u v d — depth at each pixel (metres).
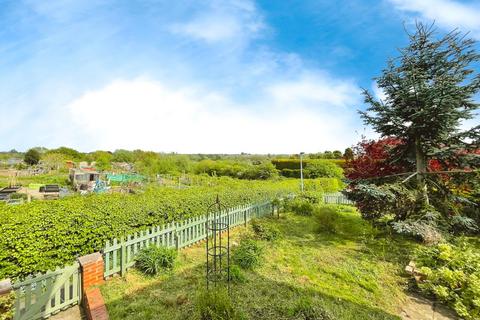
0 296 2.96
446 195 7.68
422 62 7.45
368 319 3.67
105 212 5.91
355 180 8.64
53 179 33.75
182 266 5.61
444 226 6.86
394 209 7.54
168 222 7.64
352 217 11.30
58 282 3.93
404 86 7.45
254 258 5.59
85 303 4.02
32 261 4.53
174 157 44.53
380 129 8.34
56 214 5.11
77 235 5.18
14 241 4.34
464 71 6.96
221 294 3.39
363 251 6.82
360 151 9.51
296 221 10.76
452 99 6.46
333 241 7.79
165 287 4.60
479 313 3.69
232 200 11.34
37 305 3.63
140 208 6.80
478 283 3.88
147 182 29.62
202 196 9.59
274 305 3.85
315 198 16.19
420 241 7.61
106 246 4.88
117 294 4.34
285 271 5.41
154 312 3.77
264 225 9.12
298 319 3.28
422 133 7.60
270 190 15.56
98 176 31.34
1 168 49.44
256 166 33.47
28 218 4.64
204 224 7.76
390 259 6.18
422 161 7.75
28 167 46.09
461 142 7.27
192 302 3.99
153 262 5.16
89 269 4.30
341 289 4.66
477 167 7.17
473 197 8.28
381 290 4.67
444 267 4.46
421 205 7.30
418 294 4.57
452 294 4.08
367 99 8.18
